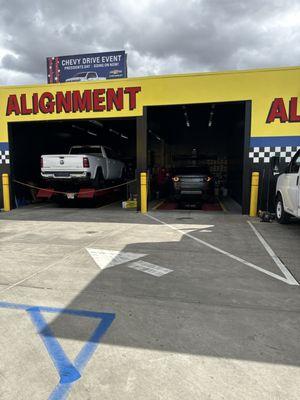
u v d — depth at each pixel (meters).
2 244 6.34
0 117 11.98
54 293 3.88
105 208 12.52
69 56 23.14
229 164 18.97
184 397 2.12
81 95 11.12
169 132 22.36
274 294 3.84
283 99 9.73
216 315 3.30
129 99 10.74
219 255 5.50
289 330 2.99
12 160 12.31
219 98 10.09
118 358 2.56
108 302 3.62
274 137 9.87
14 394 2.16
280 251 5.76
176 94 10.39
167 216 10.05
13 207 12.40
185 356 2.58
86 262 5.11
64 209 12.23
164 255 5.50
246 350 2.66
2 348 2.71
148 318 3.24
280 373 2.36
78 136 20.27
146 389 2.20
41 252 5.71
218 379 2.30
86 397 2.13
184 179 11.70
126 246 6.12
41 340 2.84
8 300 3.67
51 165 11.97
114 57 22.56
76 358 2.57
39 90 11.47
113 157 15.41
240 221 9.01
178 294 3.85
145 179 10.75
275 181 9.95
